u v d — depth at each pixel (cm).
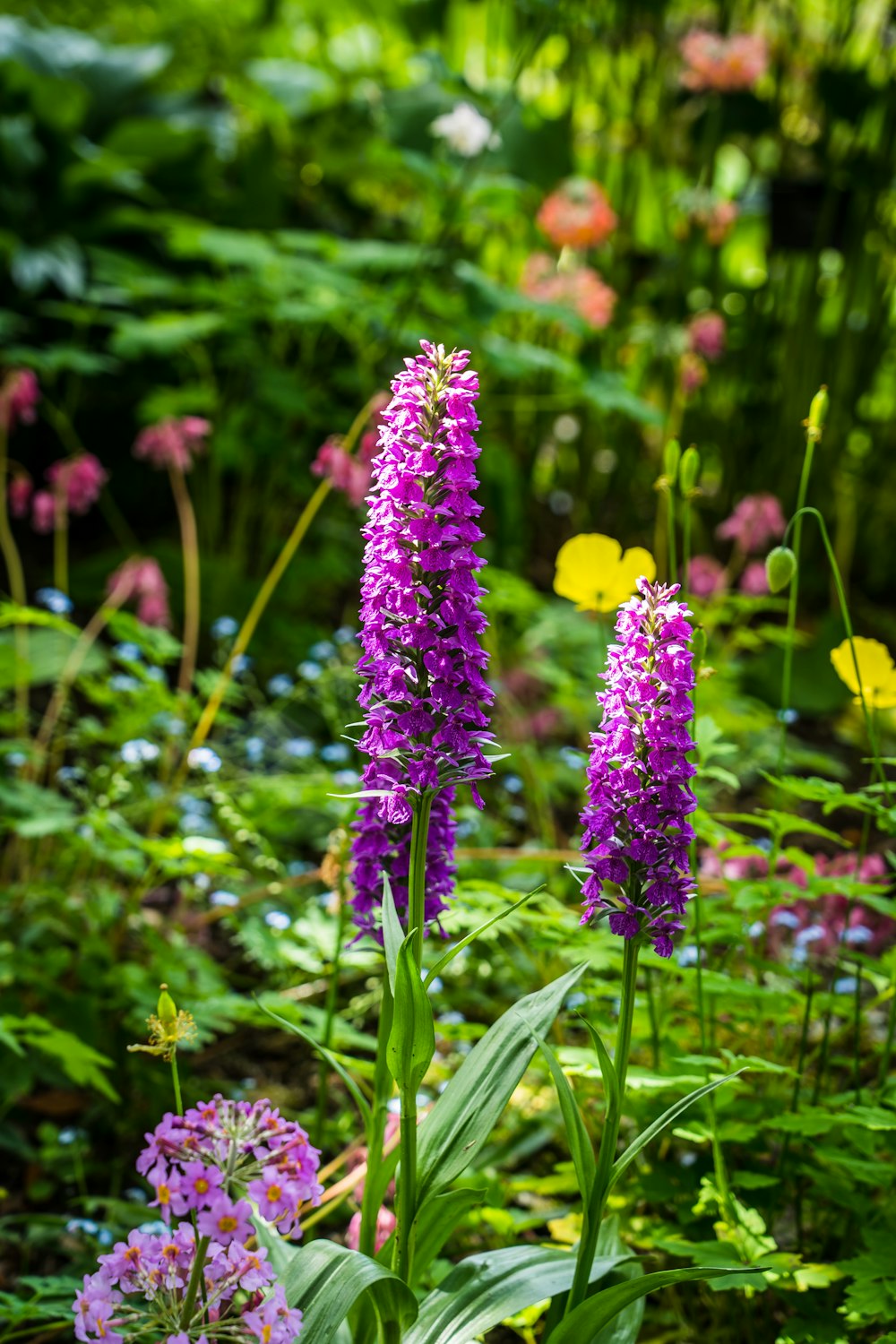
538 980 272
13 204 513
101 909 273
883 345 575
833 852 369
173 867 262
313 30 663
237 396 504
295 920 294
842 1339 173
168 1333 130
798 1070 203
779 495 566
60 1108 258
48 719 327
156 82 607
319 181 595
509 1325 192
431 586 142
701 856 300
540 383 568
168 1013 143
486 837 321
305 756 340
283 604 461
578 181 531
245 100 530
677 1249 176
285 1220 130
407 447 144
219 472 479
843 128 564
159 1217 221
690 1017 230
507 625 443
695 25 567
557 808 386
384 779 148
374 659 146
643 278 597
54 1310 182
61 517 352
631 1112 204
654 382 585
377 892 166
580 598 231
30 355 449
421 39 579
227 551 511
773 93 564
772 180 570
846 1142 202
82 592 464
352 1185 209
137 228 532
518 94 527
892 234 573
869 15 605
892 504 581
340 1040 241
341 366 518
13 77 514
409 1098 145
